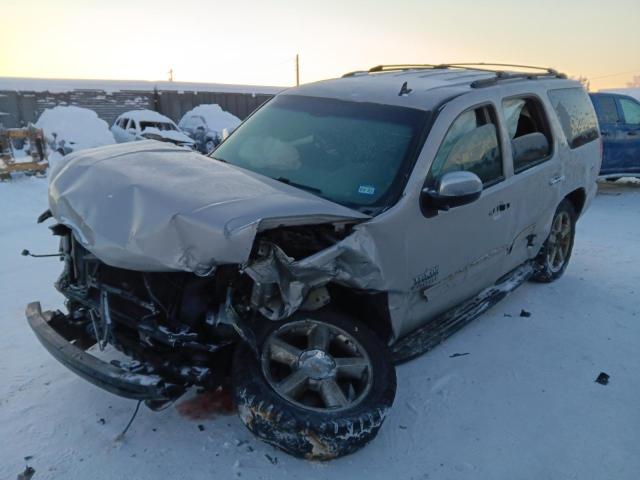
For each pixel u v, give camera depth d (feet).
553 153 16.16
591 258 21.77
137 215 8.75
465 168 12.46
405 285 11.05
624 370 13.33
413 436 10.49
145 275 9.08
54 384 11.39
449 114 12.07
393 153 11.53
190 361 9.38
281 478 9.15
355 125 12.51
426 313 12.28
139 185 9.32
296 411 8.98
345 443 9.07
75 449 9.52
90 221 9.18
